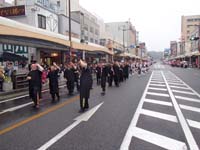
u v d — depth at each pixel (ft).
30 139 19.56
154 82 70.95
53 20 108.99
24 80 56.54
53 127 22.90
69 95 44.34
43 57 89.71
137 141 18.99
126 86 59.77
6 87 49.44
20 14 94.12
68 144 18.37
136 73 125.29
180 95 43.78
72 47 78.64
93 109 31.07
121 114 28.19
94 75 94.68
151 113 28.76
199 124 23.95
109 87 57.57
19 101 38.04
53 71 38.52
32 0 95.04
